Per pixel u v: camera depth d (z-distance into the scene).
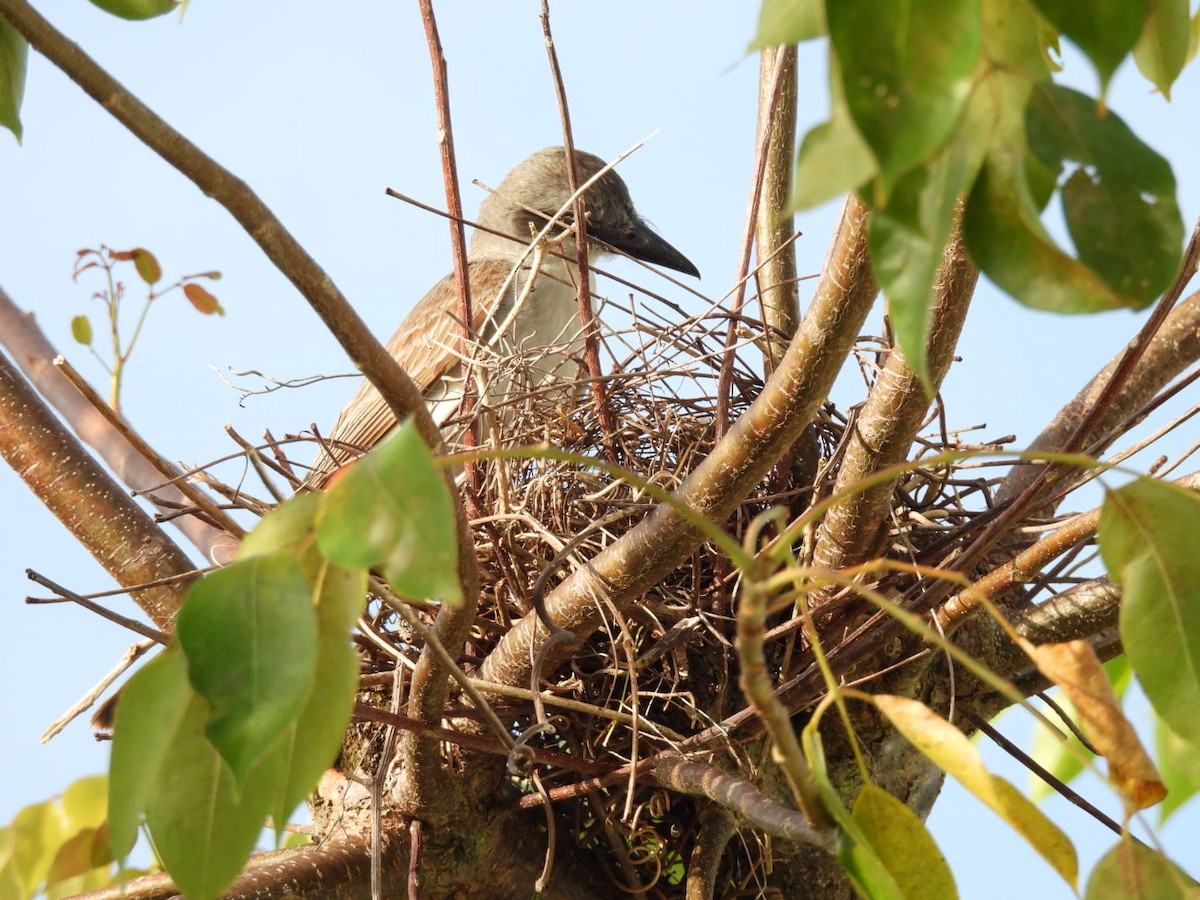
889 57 1.81
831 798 2.63
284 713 2.34
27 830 6.52
